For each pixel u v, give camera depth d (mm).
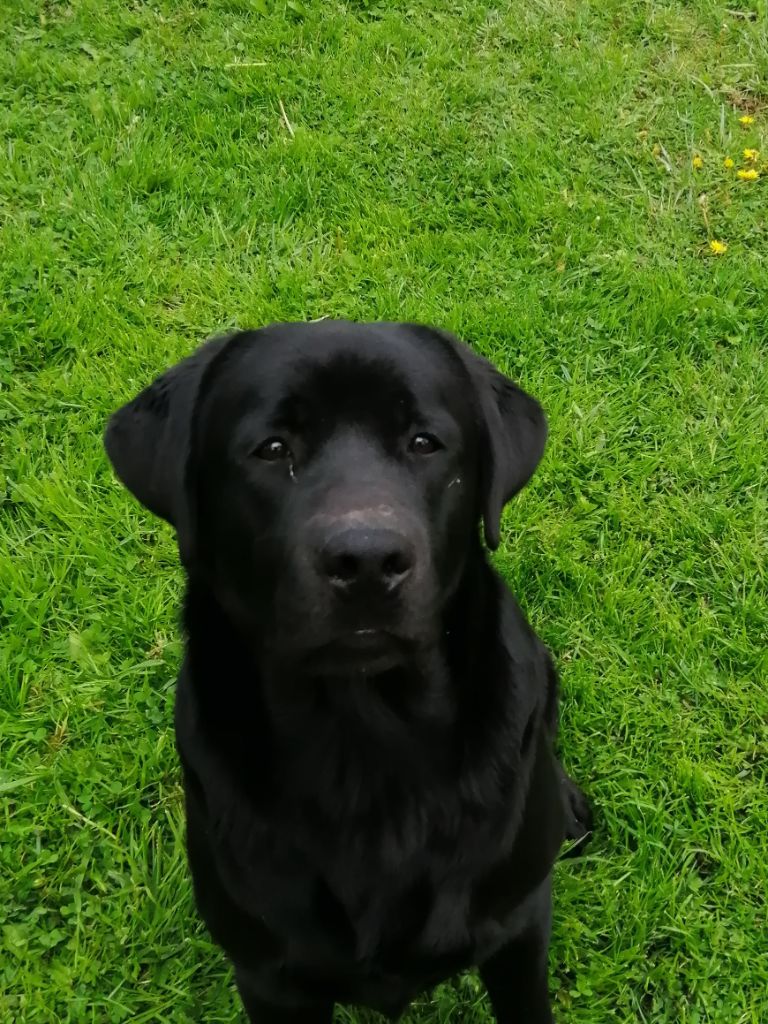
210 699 628
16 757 891
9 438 1084
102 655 943
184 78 1476
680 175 1368
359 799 625
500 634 654
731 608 980
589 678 928
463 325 1174
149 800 879
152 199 1311
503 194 1350
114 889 827
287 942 629
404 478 594
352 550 521
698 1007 772
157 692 926
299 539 553
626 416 1116
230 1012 773
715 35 1561
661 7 1595
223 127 1399
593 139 1409
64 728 908
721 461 1081
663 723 906
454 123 1421
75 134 1402
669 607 983
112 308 1196
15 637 940
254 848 623
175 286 1229
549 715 751
